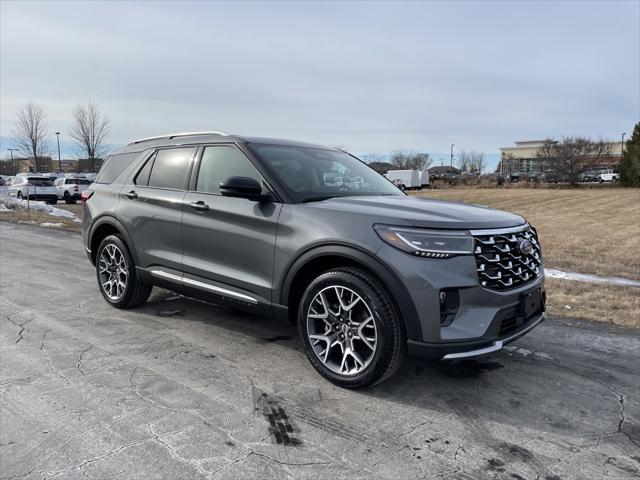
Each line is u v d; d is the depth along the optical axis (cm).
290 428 277
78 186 2614
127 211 473
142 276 464
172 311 498
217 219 389
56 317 473
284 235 345
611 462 251
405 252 292
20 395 309
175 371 351
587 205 2630
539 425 287
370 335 314
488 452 258
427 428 281
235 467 239
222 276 388
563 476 238
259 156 387
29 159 4716
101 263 514
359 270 312
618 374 363
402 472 239
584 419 295
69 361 365
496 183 4922
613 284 691
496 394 326
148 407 297
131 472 234
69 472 233
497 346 297
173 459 245
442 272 288
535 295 333
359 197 377
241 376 345
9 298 545
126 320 467
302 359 377
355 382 317
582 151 4653
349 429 277
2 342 402
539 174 5391
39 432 267
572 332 460
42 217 1612
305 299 338
